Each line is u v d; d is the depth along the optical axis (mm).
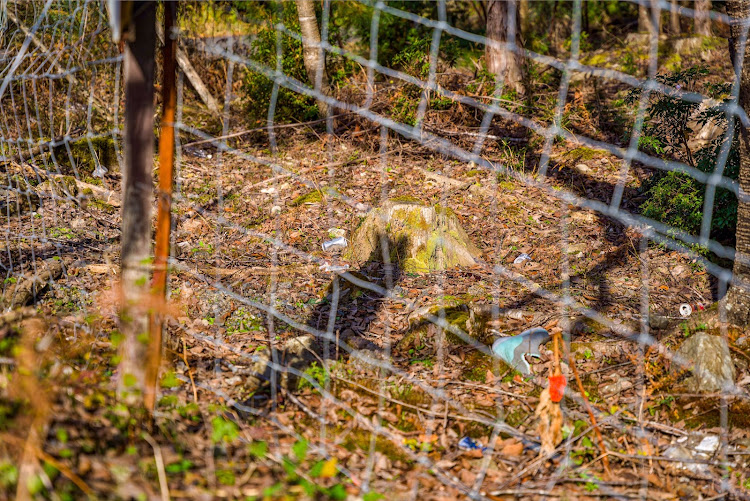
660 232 7188
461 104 10789
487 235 7723
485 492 3508
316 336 5242
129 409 3244
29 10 8383
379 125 10609
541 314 5672
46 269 5562
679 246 6883
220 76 12867
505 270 6742
